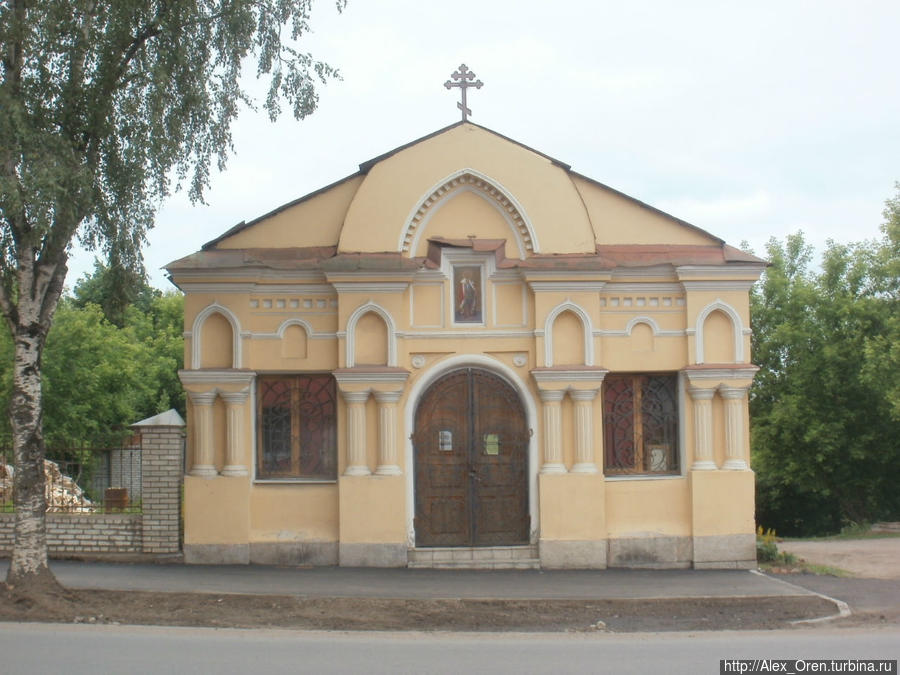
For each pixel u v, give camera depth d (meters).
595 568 16.77
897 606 14.18
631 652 10.91
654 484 17.16
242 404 16.83
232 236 17.20
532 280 16.88
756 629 12.65
